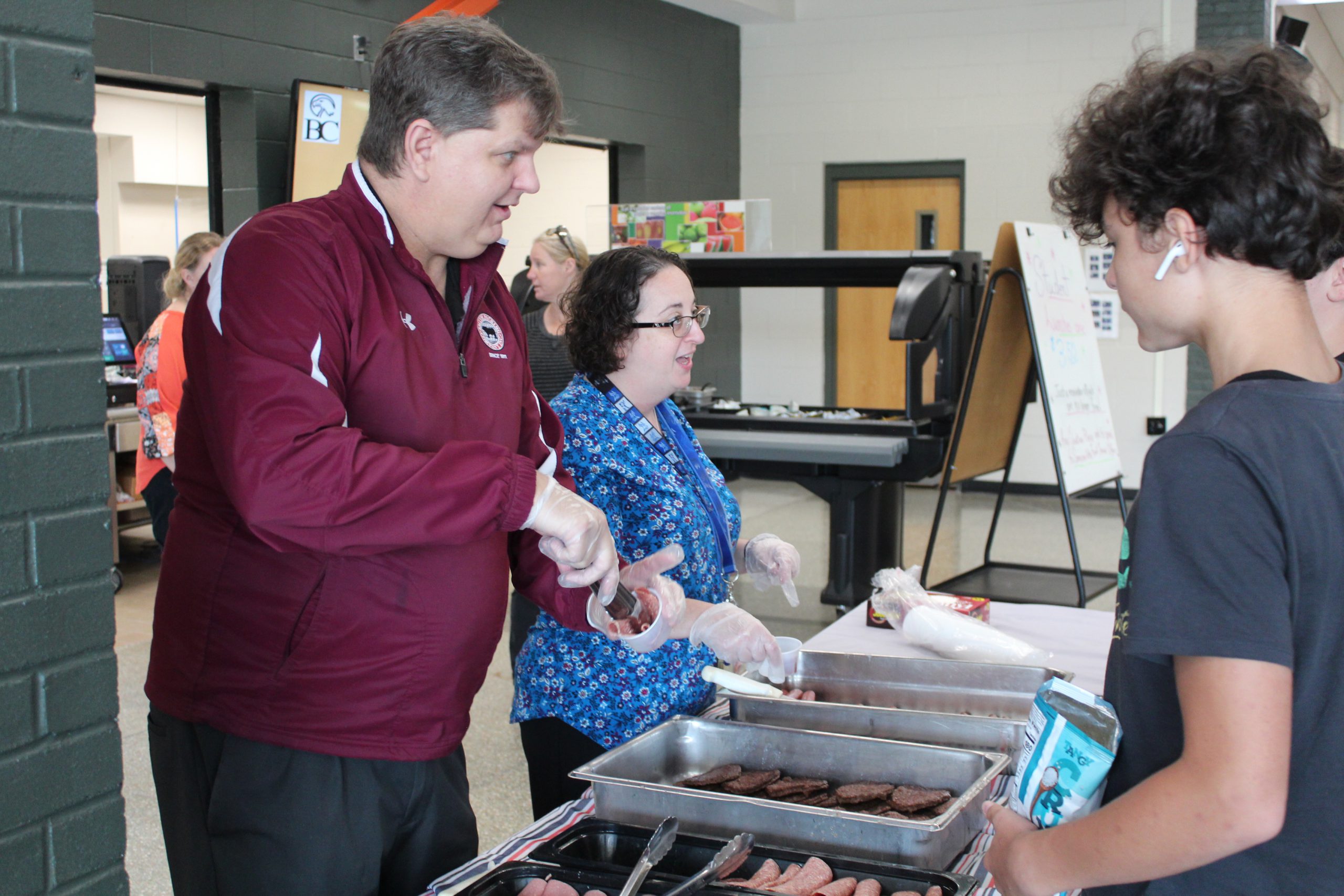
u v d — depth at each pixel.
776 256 4.08
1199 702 0.76
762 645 1.57
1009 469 3.88
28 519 1.14
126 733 3.30
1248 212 0.80
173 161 5.76
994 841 0.96
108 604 1.22
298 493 1.10
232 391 1.13
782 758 1.55
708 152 7.48
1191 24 6.50
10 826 1.14
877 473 4.01
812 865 1.21
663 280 1.73
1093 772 0.89
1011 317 3.58
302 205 1.24
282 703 1.27
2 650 1.12
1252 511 0.77
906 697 1.87
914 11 7.18
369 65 5.08
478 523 1.15
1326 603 0.79
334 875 1.29
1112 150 0.85
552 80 1.22
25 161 1.12
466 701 1.37
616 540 1.71
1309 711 0.80
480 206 1.23
